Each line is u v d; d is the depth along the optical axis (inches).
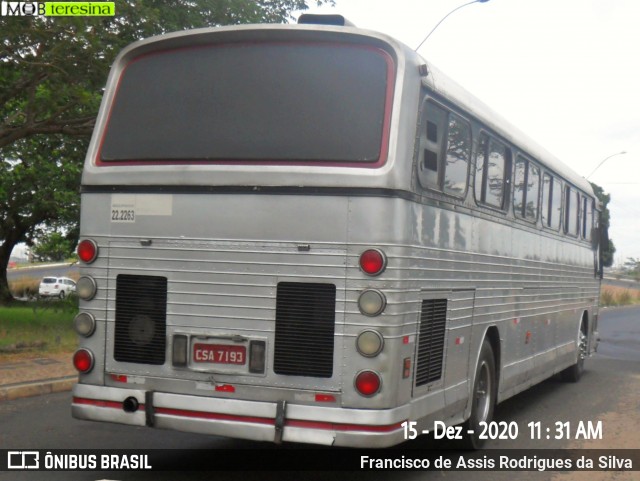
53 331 710.5
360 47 255.8
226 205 253.8
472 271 316.8
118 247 265.9
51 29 528.4
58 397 436.1
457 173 296.0
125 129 273.0
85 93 557.3
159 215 261.3
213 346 253.9
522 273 398.6
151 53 277.3
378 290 239.1
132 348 263.0
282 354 246.7
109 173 268.5
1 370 492.7
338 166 245.8
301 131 253.0
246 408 247.3
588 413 446.0
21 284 2033.7
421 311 262.2
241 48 266.4
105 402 264.1
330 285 243.4
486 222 334.6
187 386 256.1
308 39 260.4
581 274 569.3
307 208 245.8
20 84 596.4
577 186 532.4
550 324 472.7
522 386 417.4
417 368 260.4
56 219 1309.1
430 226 268.7
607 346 971.9
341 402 240.8
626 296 2527.1
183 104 268.2
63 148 920.3
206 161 259.4
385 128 247.1
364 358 239.3
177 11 701.3
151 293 261.6
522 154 390.3
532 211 416.5
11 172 1059.3
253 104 260.1
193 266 256.7
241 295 251.3
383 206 240.7
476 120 316.2
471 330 318.3
